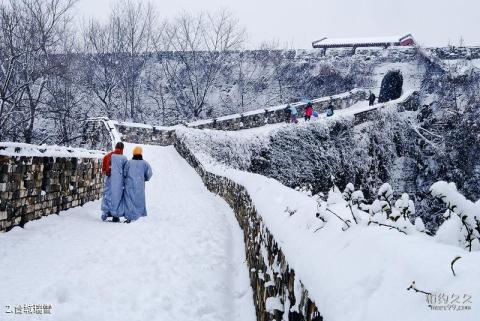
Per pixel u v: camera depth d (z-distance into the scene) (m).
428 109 38.62
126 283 4.78
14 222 6.52
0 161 5.91
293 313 2.59
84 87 43.03
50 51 31.34
